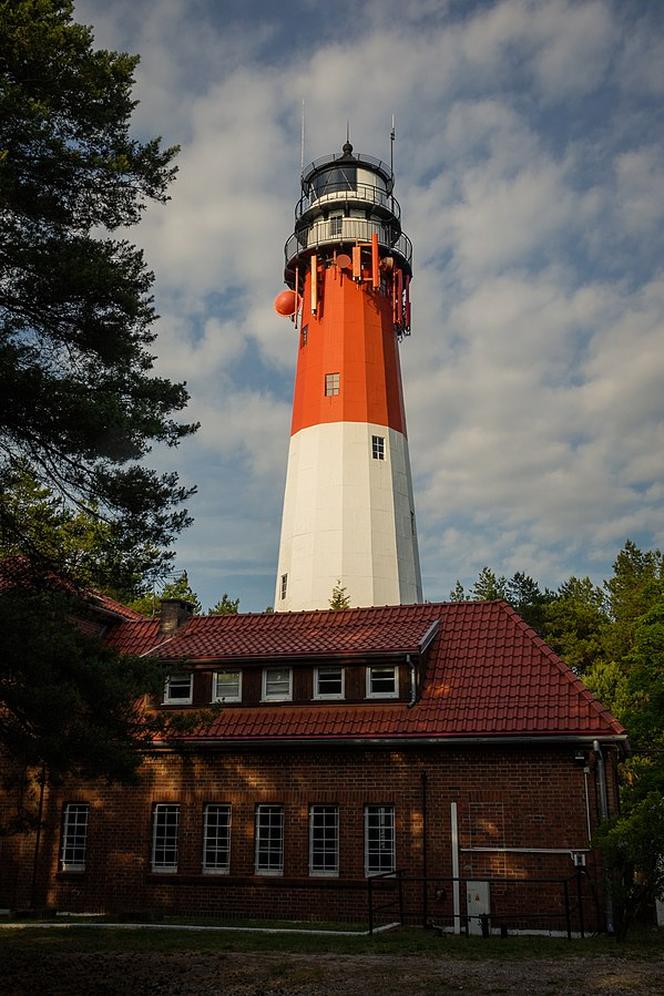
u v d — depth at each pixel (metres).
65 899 23.88
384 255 41.88
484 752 21.81
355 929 19.58
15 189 15.07
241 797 23.36
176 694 25.23
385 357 40.38
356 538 37.53
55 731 14.99
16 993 12.67
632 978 13.48
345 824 22.41
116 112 16.52
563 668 22.80
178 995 12.58
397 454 39.41
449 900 21.03
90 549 16.62
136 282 16.64
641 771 20.53
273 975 13.79
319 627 26.44
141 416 15.74
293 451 40.19
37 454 15.66
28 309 15.81
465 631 24.98
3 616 14.55
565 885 18.44
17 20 15.25
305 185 43.72
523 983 13.15
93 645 16.38
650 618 20.86
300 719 23.64
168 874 23.36
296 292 43.09
